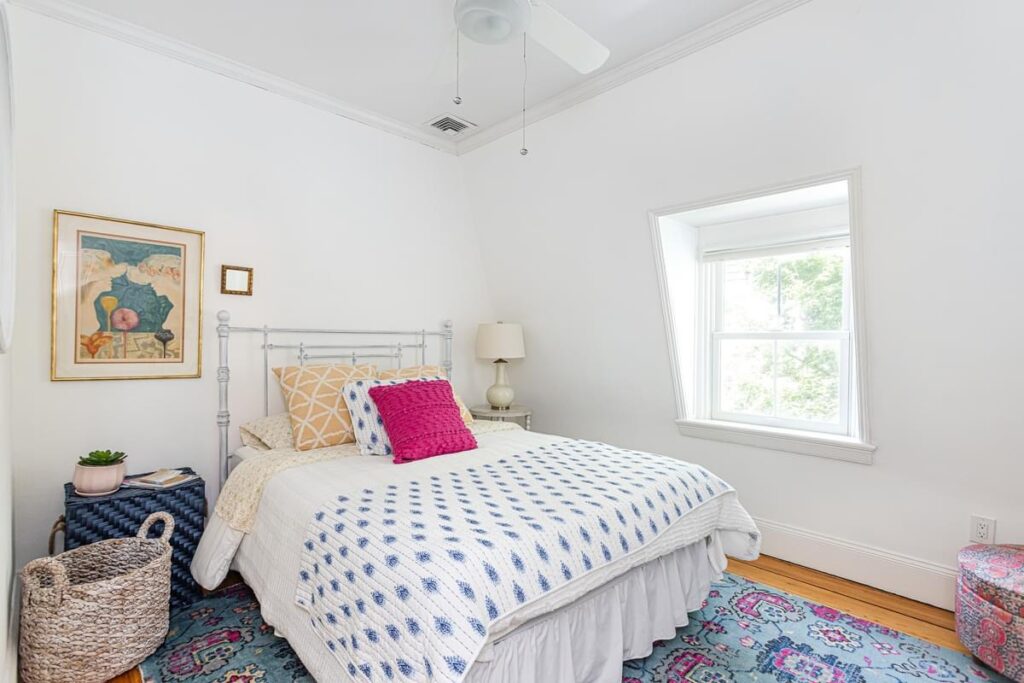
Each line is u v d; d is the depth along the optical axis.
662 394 3.20
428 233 3.60
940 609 2.19
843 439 2.49
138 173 2.41
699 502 1.99
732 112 2.31
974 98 1.81
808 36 2.00
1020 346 1.93
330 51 2.47
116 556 2.00
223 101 2.65
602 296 3.30
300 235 2.96
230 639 1.92
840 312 2.68
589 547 1.53
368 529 1.50
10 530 1.84
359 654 1.31
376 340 3.34
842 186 2.28
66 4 2.16
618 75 2.52
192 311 2.57
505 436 2.79
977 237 1.94
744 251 2.98
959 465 2.13
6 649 1.50
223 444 2.63
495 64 2.54
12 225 1.32
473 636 1.17
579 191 3.08
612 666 1.63
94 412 2.30
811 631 2.02
